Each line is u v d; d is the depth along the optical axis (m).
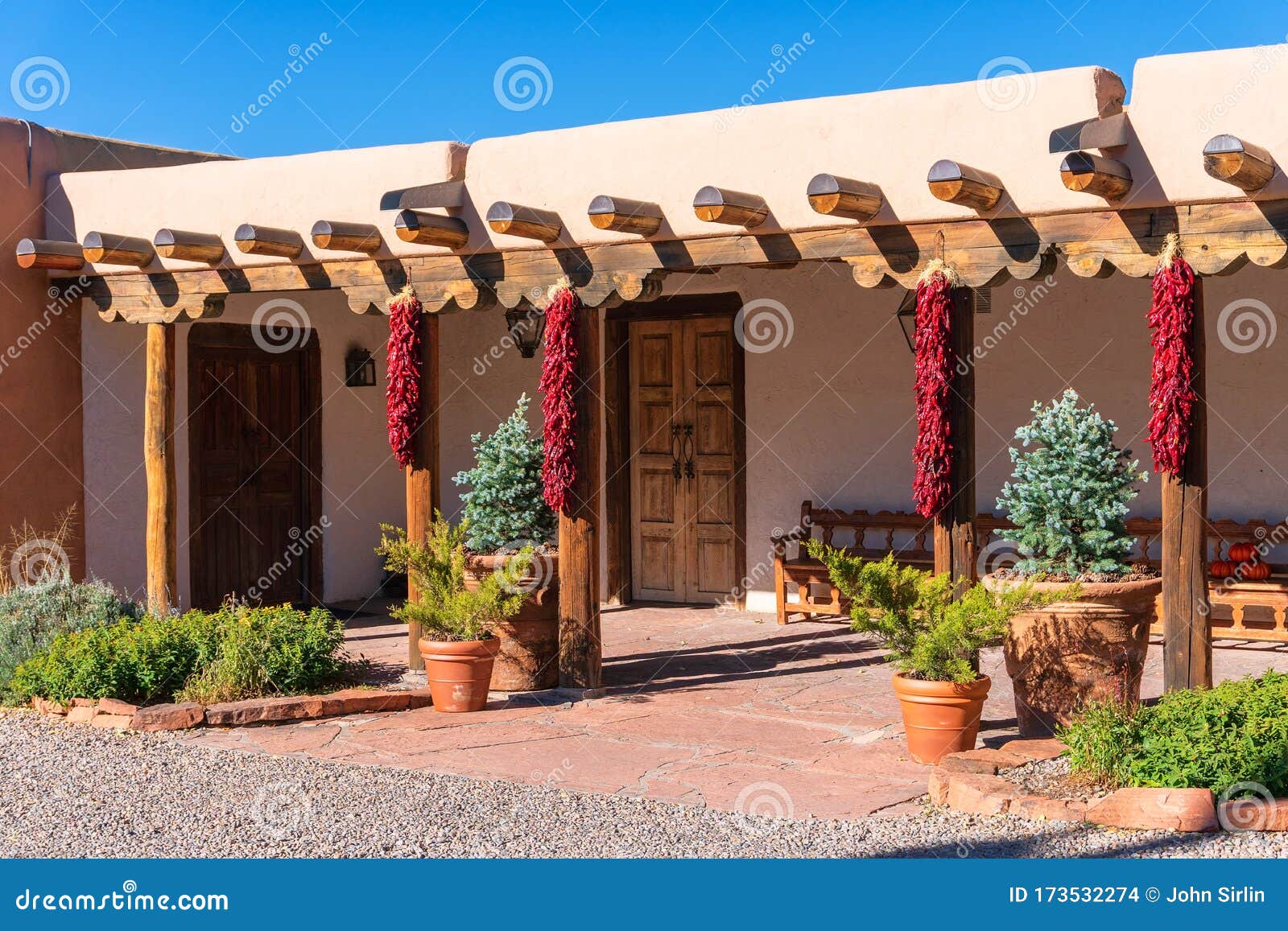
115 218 10.39
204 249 9.73
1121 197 6.86
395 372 9.04
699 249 8.20
